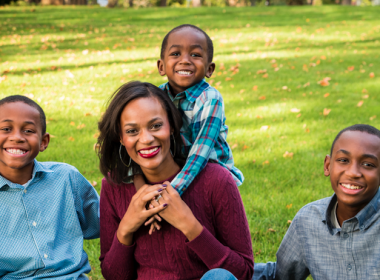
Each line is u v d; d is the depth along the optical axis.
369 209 2.11
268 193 3.90
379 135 2.05
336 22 17.38
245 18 19.08
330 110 6.23
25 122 2.11
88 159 4.62
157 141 2.01
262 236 3.26
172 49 2.50
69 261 2.27
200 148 2.18
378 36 14.00
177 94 2.44
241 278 2.09
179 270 2.12
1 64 9.72
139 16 20.23
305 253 2.31
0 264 2.17
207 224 2.14
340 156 2.07
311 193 3.85
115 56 11.10
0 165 2.18
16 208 2.20
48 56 11.09
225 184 2.12
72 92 7.48
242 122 5.93
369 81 8.27
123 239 2.10
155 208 1.99
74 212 2.36
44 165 2.37
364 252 2.13
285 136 5.32
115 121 2.04
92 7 24.50
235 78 8.64
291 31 15.26
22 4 29.03
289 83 8.18
